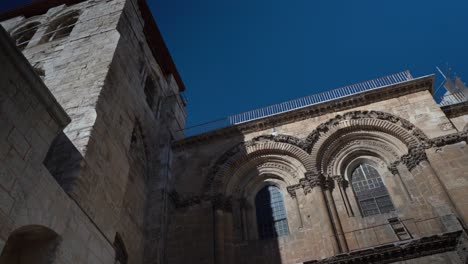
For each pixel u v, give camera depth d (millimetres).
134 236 19734
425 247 16375
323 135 23406
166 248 20938
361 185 21781
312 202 20891
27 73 11156
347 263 16875
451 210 17625
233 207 22766
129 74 23469
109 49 22328
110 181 16875
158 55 32375
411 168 20328
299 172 22641
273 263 19594
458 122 23234
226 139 25984
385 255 16609
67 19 29734
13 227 9828
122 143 19375
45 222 11086
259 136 24859
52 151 15445
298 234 20359
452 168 19141
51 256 11156
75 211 12719
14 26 31875
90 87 19109
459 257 15727
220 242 20344
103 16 26391
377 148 22562
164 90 31578
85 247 12781
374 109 23750
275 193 23219
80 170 14562
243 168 24281
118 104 20422
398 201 20062
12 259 11133
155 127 26922
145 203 22219
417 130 21359
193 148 26297
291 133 24453
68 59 22375
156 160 24969
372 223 19406
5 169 9898
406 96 23797
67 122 12578
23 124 10805
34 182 10875
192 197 23031
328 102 24750
